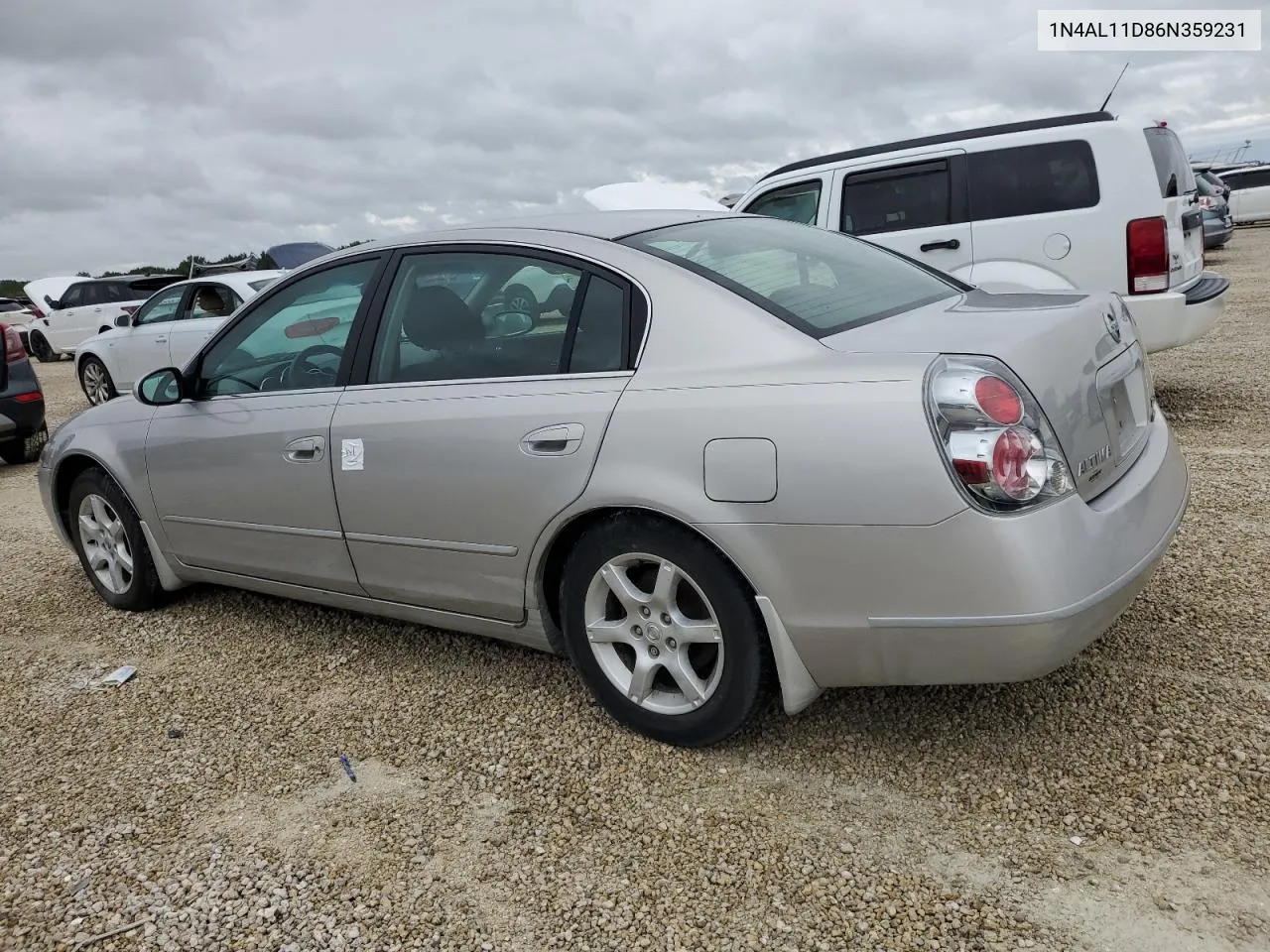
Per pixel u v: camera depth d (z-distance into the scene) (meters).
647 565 2.84
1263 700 2.80
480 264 3.17
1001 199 6.36
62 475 4.59
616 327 2.82
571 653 3.02
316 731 3.20
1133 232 5.94
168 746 3.18
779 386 2.48
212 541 3.96
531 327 3.00
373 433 3.24
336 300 3.53
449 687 3.42
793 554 2.45
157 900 2.41
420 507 3.16
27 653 4.09
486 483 2.97
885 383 2.35
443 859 2.48
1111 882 2.18
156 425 4.05
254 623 4.19
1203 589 3.58
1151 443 2.92
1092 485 2.51
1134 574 2.43
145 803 2.85
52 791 2.95
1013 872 2.24
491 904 2.30
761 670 2.64
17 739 3.31
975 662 2.35
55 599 4.75
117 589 4.48
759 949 2.09
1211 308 6.16
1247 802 2.38
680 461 2.58
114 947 2.26
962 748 2.74
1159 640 3.21
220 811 2.78
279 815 2.73
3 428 8.11
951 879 2.24
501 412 2.94
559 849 2.48
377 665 3.65
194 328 9.98
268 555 3.77
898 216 6.76
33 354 19.58
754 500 2.47
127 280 18.75
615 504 2.70
